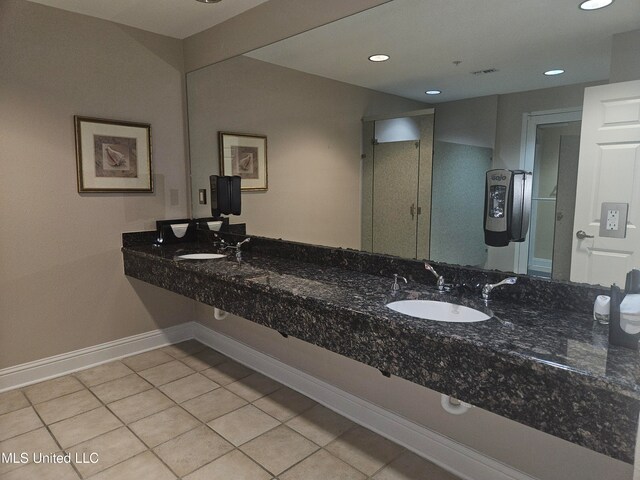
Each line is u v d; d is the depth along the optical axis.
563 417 1.13
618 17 1.46
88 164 2.83
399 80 2.08
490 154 1.81
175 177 3.29
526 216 1.72
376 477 1.90
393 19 2.05
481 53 1.81
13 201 2.57
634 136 1.46
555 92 1.62
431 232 2.03
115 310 3.08
